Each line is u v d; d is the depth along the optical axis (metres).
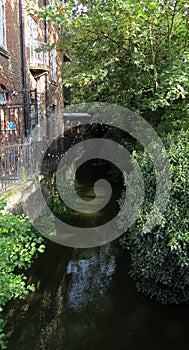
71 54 7.82
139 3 5.60
